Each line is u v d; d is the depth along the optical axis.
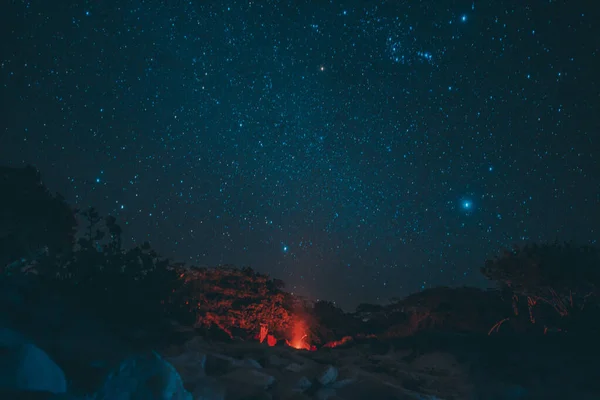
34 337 3.24
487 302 14.76
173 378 2.50
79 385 2.78
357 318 16.47
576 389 5.84
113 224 5.03
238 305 10.27
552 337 8.45
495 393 5.73
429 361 7.62
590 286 10.80
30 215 4.74
